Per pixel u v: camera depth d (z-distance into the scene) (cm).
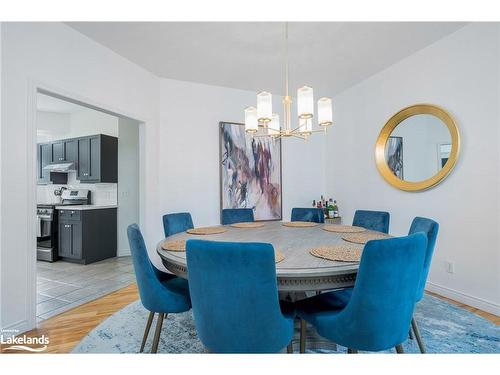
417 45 274
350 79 359
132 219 439
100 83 267
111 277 327
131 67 305
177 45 271
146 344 181
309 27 241
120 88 290
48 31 219
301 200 430
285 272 122
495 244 222
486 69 227
